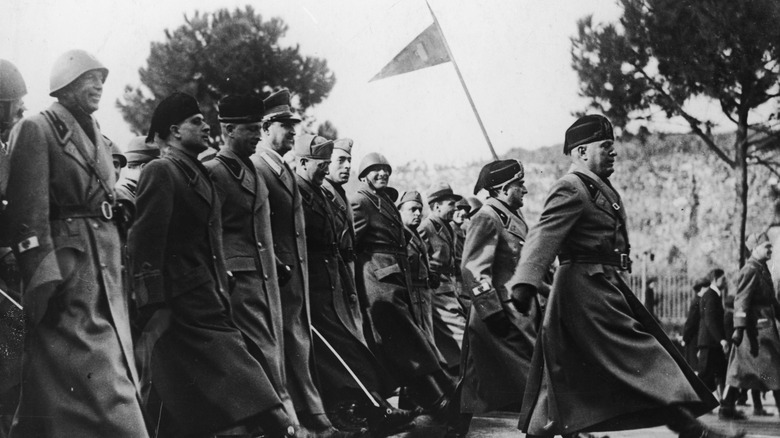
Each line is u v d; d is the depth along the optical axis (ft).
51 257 22.79
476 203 38.83
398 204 36.96
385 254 33.63
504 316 32.32
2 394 24.99
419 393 33.17
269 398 24.93
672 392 25.66
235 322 26.35
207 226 25.34
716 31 40.81
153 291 24.14
